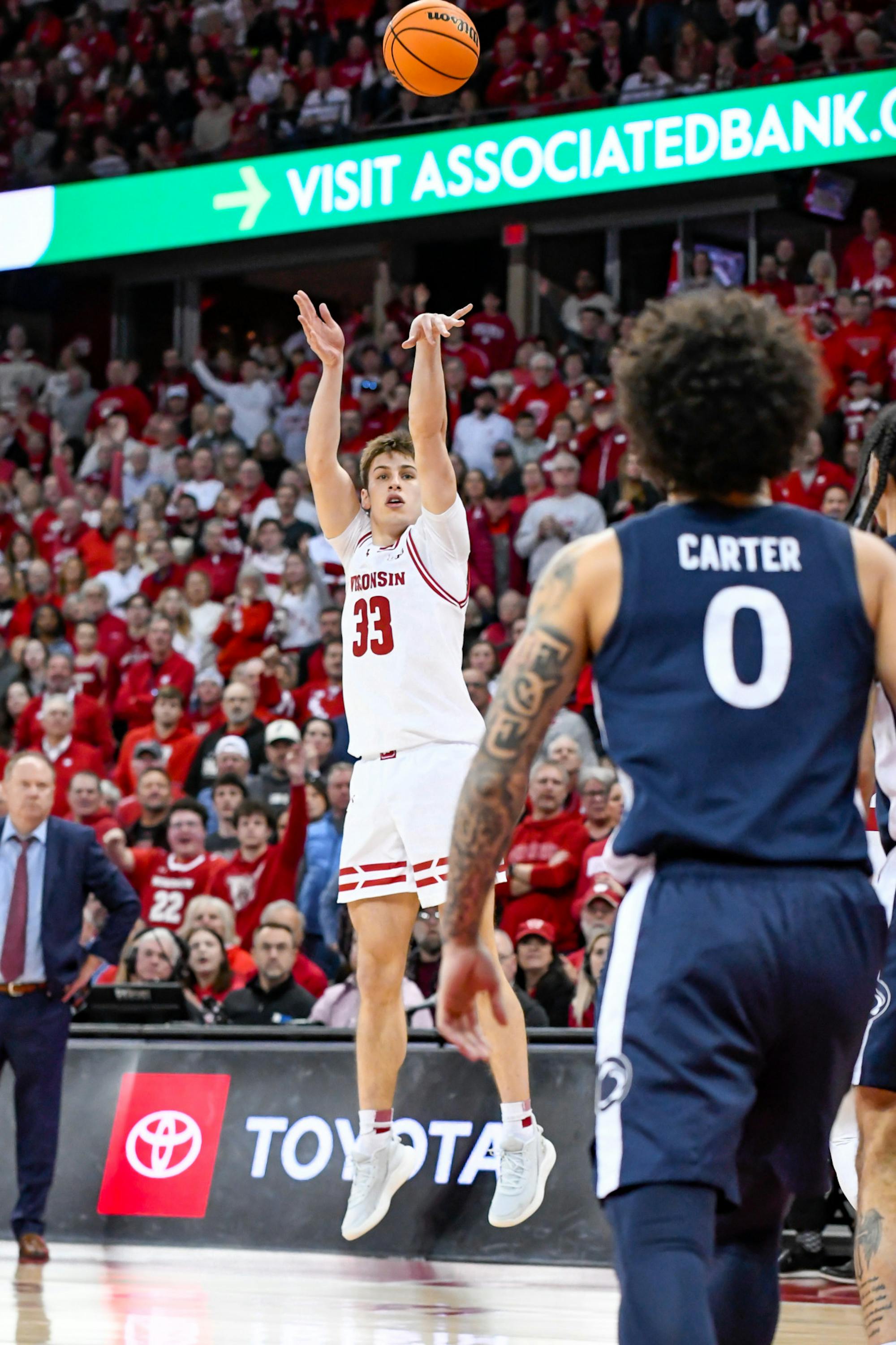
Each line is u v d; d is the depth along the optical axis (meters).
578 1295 8.01
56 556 24.70
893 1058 4.71
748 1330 3.74
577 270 26.16
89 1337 6.55
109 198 26.36
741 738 3.49
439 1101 9.90
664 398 3.65
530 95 24.16
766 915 3.41
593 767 15.88
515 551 21.16
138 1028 11.17
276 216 24.92
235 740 17.75
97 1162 10.76
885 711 5.07
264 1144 10.34
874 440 5.45
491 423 23.02
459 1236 9.59
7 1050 10.11
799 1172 3.63
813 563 3.61
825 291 22.73
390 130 24.02
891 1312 4.45
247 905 15.41
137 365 28.38
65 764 19.20
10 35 30.36
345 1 26.75
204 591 21.86
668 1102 3.35
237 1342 6.42
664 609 3.55
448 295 27.22
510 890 14.41
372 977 7.57
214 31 28.11
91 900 15.17
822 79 20.89
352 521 7.73
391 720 7.45
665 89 21.91
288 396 26.77
